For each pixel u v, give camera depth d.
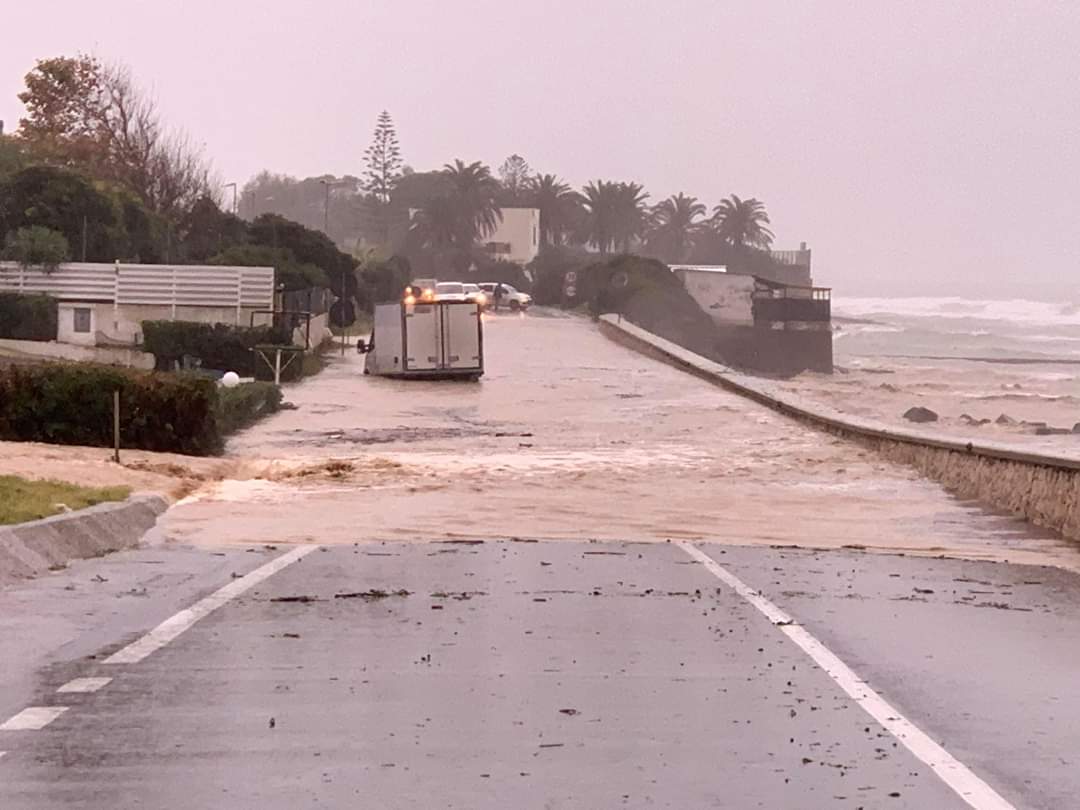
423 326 63.19
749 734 9.06
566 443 40.97
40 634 12.47
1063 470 24.70
